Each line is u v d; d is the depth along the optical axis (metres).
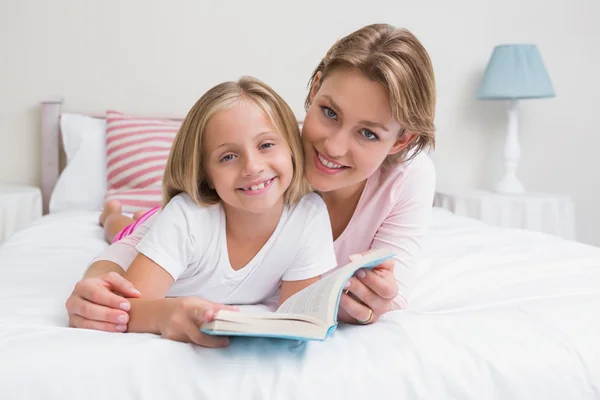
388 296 1.01
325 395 0.82
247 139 1.01
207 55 2.81
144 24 2.75
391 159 1.24
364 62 1.04
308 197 1.18
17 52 2.70
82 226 1.99
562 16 3.08
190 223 1.07
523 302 1.13
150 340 0.88
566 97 3.12
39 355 0.82
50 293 1.21
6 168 2.75
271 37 2.85
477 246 1.68
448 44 3.00
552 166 3.15
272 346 0.89
